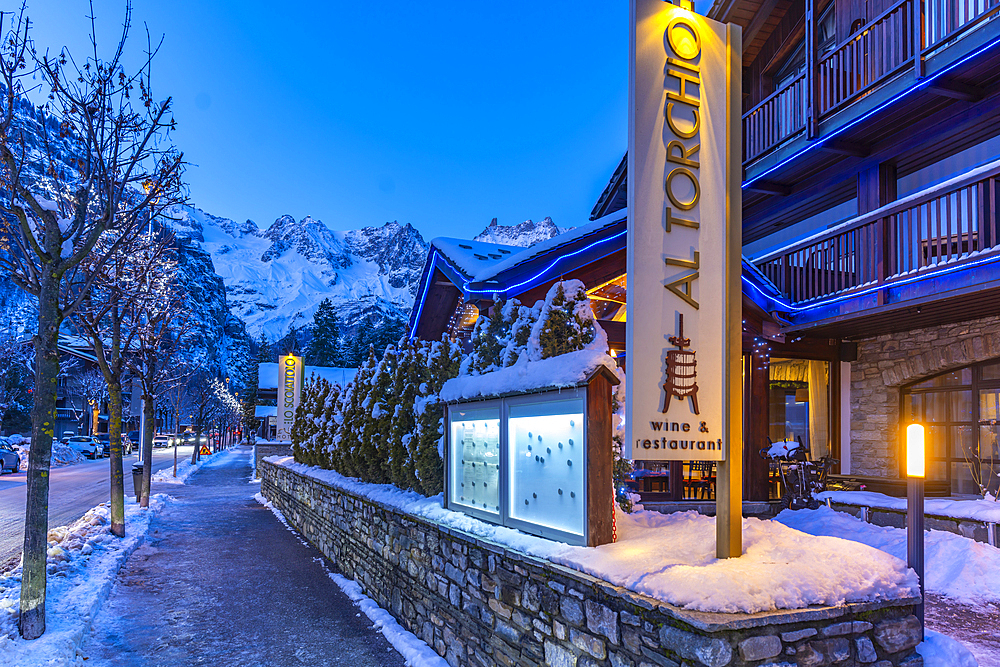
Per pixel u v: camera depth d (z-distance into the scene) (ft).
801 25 46.88
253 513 52.03
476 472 18.71
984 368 34.24
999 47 27.43
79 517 46.01
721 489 12.01
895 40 34.60
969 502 27.91
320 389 50.62
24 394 202.18
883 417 39.24
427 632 19.12
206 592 25.70
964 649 11.06
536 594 13.53
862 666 10.28
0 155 19.19
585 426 13.50
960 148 34.86
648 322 12.32
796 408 46.70
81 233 21.11
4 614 19.01
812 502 35.91
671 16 13.17
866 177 38.14
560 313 18.34
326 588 26.63
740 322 13.03
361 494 26.50
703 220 13.05
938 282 28.73
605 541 13.30
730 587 9.80
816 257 37.70
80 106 21.04
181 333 55.52
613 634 11.06
